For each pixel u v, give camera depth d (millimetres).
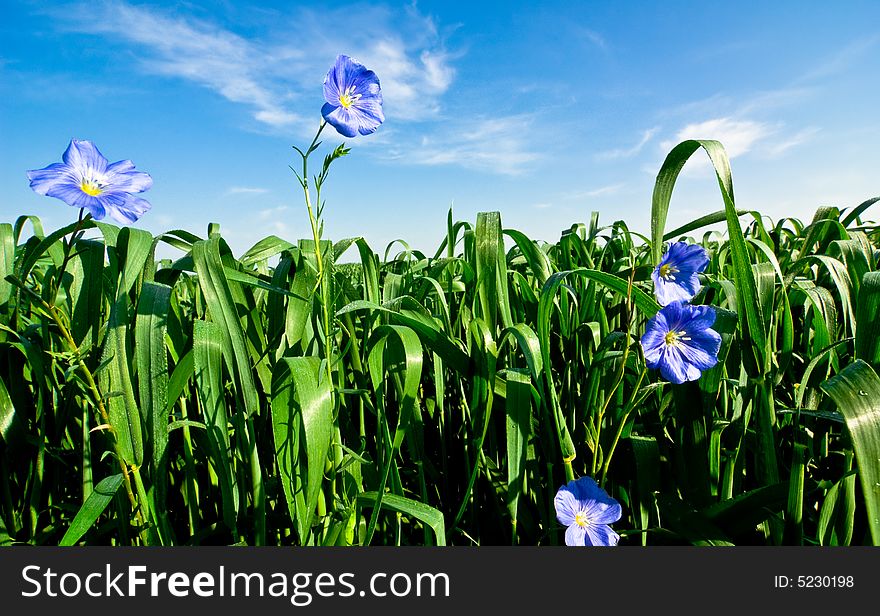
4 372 250
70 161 175
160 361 197
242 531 234
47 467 252
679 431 240
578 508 213
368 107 215
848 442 218
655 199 219
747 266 207
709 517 221
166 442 198
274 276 254
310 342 249
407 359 214
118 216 172
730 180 204
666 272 206
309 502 189
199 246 209
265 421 248
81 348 194
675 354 191
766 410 216
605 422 251
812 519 232
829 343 245
